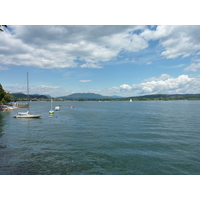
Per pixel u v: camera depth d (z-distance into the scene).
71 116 71.75
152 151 22.05
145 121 52.25
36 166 17.00
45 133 34.59
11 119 60.31
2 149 23.06
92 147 23.95
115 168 16.64
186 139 28.59
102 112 93.69
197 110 98.56
